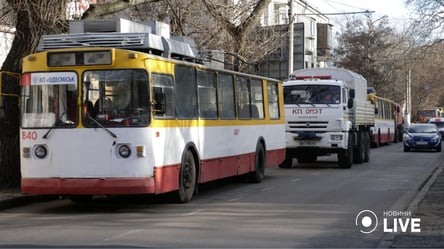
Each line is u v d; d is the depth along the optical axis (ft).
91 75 41.83
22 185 42.63
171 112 44.50
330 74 88.89
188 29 82.28
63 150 41.70
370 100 103.86
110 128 41.19
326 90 81.20
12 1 49.70
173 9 74.54
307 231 35.60
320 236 34.09
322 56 227.20
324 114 80.48
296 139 81.10
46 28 50.14
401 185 60.44
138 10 77.05
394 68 208.85
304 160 95.50
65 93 42.01
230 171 55.67
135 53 41.55
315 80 82.38
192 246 31.32
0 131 51.29
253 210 43.88
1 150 51.39
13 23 53.36
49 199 50.31
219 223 38.29
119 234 34.65
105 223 38.58
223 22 78.28
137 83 41.45
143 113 41.34
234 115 56.90
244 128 59.11
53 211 44.29
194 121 48.29
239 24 84.23
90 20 47.37
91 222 39.06
